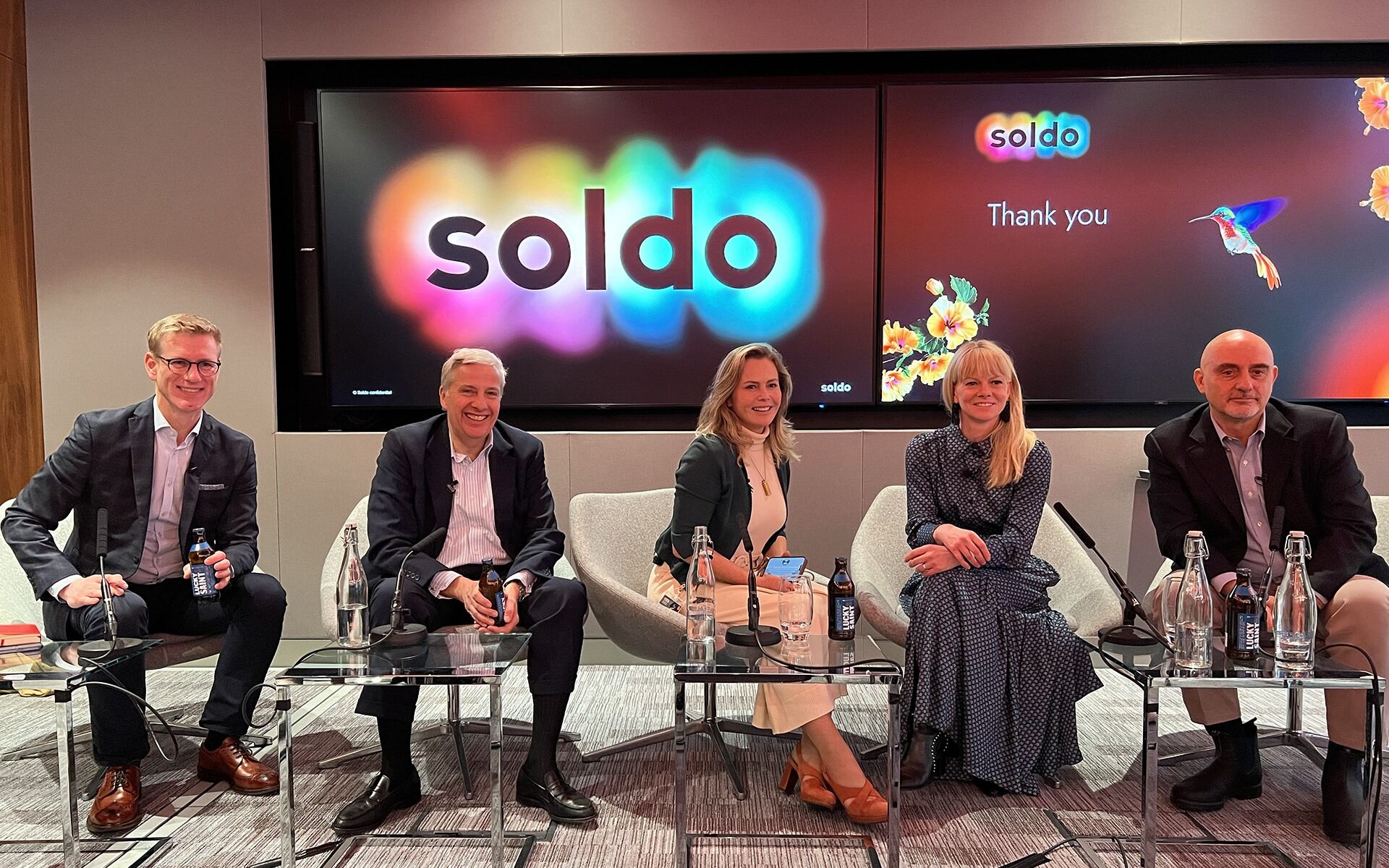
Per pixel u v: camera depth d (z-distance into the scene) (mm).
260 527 4012
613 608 2807
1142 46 3941
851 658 2170
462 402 2689
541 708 2527
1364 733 2283
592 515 3184
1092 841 2330
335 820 2404
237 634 2723
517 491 2836
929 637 2629
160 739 3094
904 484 3986
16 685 2082
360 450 3986
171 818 2502
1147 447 2848
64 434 4016
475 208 4039
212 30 3941
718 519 2775
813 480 3988
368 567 2695
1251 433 2721
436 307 4066
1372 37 3826
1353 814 2303
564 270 4055
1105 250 3963
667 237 4035
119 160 3965
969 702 2578
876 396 4059
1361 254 3918
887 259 4000
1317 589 2490
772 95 3969
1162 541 2779
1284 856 2240
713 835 2385
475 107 3996
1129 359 3994
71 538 2797
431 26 3951
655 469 3996
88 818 2416
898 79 4062
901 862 2234
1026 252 3979
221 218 3986
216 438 2873
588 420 4184
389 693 2498
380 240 4039
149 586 2811
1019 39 3887
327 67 4098
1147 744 2045
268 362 4012
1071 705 2652
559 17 3939
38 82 3941
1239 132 3898
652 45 3934
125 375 4000
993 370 2740
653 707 3367
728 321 4059
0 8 3812
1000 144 3949
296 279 4141
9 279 3854
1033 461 2758
